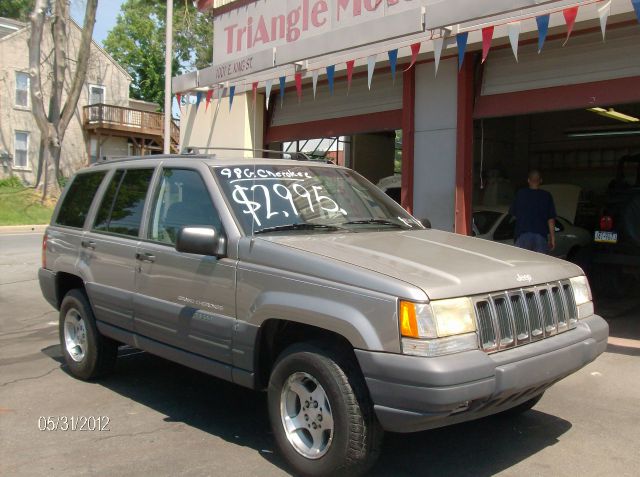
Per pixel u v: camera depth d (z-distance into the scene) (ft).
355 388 11.73
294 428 12.89
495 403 11.68
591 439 14.64
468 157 28.40
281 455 13.87
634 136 50.39
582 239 34.17
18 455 13.88
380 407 11.15
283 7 36.06
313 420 12.47
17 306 31.96
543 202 26.71
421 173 30.01
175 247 15.05
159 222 16.42
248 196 15.03
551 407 16.75
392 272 11.70
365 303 11.44
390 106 32.04
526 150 49.60
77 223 19.85
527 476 12.79
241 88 39.14
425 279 11.44
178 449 14.21
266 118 40.14
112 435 15.03
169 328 15.46
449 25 23.41
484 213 32.40
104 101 117.29
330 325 11.81
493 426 15.49
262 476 12.83
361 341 11.29
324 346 12.32
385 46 28.50
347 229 15.29
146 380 19.51
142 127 115.85
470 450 14.08
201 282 14.53
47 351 23.24
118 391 18.43
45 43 108.06
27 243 62.49
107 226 18.35
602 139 51.70
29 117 107.86
